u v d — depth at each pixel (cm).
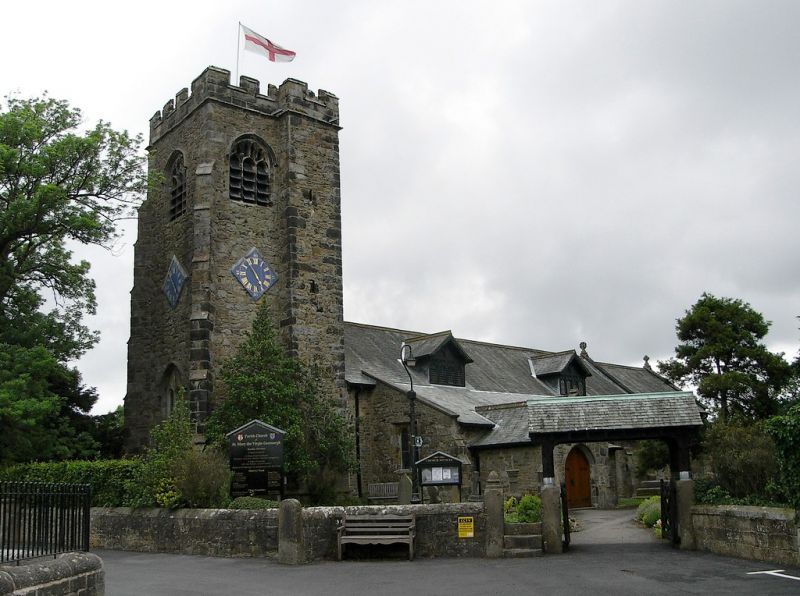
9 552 1077
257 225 2995
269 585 1441
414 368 3650
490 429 3278
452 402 3422
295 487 2714
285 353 2911
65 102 2770
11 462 2650
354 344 3619
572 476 3475
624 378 5366
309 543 1800
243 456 2159
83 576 1134
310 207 3067
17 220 2520
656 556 1797
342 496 2808
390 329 3984
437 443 3116
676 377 4100
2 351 2512
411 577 1538
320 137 3167
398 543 1839
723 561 1678
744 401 3853
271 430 2161
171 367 2952
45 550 1147
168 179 3142
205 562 1789
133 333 3119
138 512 2131
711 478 2023
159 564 1756
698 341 4106
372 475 3247
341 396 3000
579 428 1958
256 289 2927
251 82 3075
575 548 2012
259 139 3067
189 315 2847
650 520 2584
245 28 3114
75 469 2397
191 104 3052
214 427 2594
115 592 1357
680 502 1944
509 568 1653
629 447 4191
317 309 3002
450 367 3762
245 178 3005
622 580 1452
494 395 3894
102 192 2759
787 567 1553
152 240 3195
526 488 3059
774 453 1805
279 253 3023
